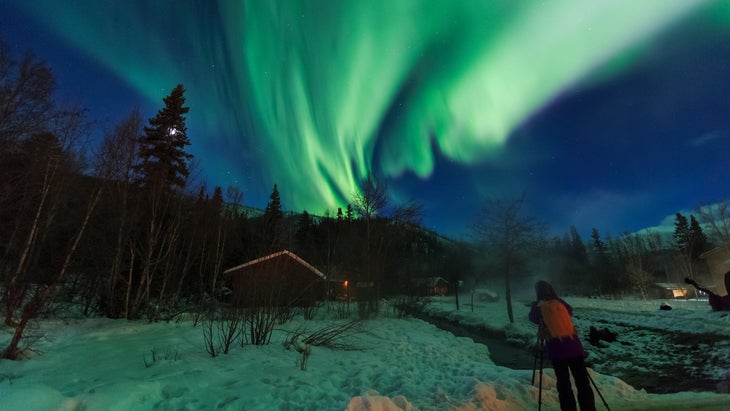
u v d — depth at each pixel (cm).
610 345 1155
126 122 1514
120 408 360
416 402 451
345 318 1838
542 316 441
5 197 1011
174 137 1942
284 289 1215
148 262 1538
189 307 1883
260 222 1781
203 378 501
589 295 6078
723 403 448
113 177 1446
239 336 901
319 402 436
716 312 1430
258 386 477
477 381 501
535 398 471
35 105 1021
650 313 1991
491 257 2119
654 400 470
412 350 948
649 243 7338
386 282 2252
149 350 718
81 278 1731
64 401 344
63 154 1111
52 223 1213
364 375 605
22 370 550
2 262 1088
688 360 879
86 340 855
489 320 1962
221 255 1938
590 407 393
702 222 4631
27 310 661
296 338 838
